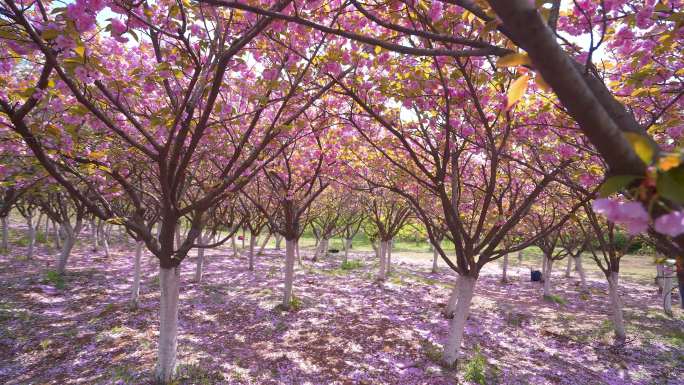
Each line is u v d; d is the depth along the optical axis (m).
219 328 9.15
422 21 3.90
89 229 27.75
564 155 5.82
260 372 6.86
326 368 7.22
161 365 6.30
